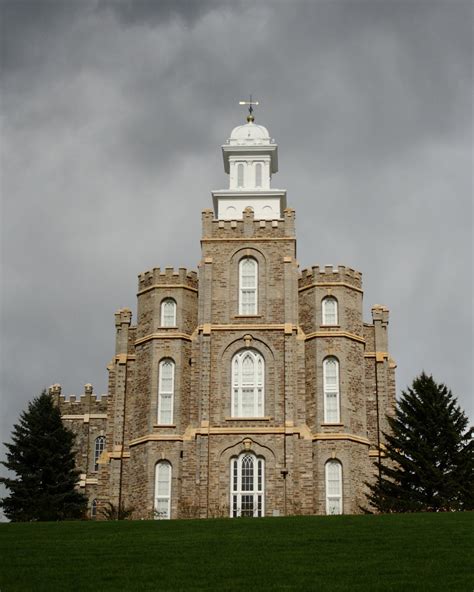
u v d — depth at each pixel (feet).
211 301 207.00
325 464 197.98
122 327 220.23
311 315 209.15
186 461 197.57
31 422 238.89
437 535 118.83
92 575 99.86
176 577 98.73
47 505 224.33
